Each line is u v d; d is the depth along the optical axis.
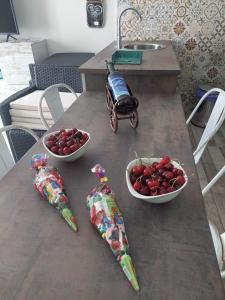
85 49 2.82
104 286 0.47
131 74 1.40
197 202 0.65
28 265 0.51
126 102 0.96
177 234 0.57
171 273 0.49
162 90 1.45
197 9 2.21
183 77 2.61
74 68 2.19
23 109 1.96
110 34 2.70
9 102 1.99
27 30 2.79
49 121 1.95
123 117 1.05
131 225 0.59
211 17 2.24
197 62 2.50
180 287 0.47
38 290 0.47
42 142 0.89
